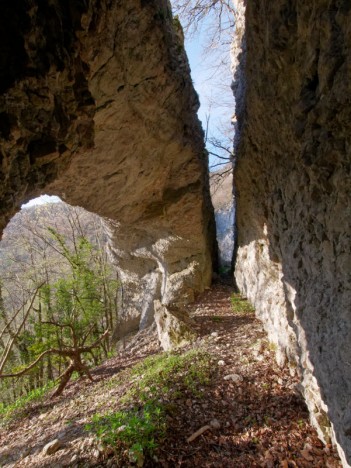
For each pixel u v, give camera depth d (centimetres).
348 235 225
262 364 541
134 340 991
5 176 264
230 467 348
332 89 212
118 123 565
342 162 221
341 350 253
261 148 499
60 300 1133
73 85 320
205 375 520
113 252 1229
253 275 802
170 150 734
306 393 400
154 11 468
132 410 445
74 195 722
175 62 641
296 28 256
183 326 732
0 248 1504
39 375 1131
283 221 430
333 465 332
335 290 262
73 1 281
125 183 742
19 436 545
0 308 1211
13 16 219
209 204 1164
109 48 427
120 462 336
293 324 434
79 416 521
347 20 183
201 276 1074
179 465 348
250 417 423
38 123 277
